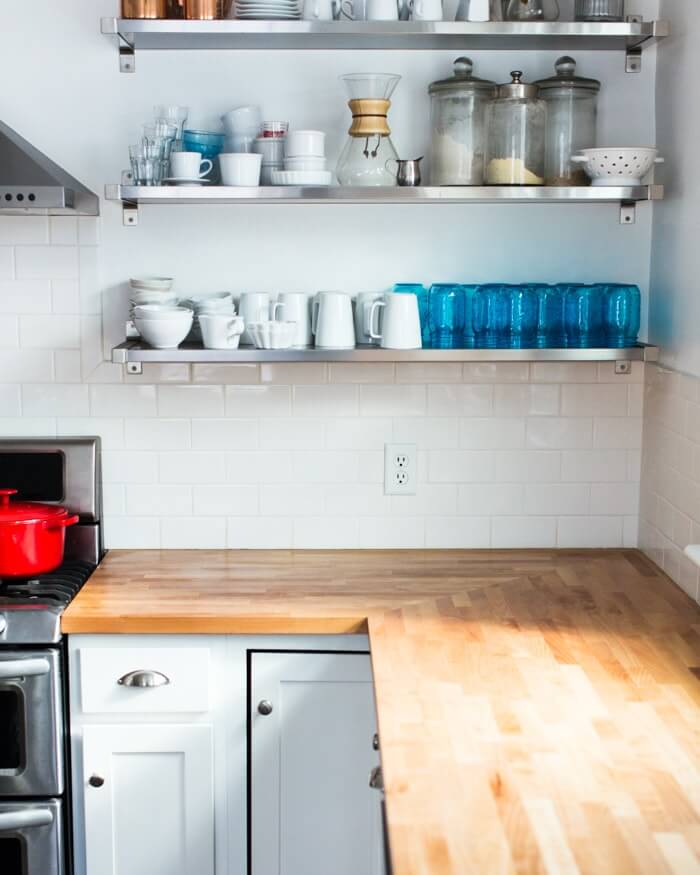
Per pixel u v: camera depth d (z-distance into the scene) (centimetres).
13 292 313
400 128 310
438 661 234
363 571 302
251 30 274
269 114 309
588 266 317
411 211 313
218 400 318
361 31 276
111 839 275
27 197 264
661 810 173
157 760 274
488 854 161
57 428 318
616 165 281
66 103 307
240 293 315
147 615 265
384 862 197
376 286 316
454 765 188
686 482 283
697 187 278
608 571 302
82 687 270
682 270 288
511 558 316
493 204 314
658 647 242
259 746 273
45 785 269
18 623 264
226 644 269
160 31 273
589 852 162
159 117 289
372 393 318
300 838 277
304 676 271
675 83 293
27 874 271
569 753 192
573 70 294
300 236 313
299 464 321
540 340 298
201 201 301
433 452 321
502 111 286
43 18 304
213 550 321
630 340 296
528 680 224
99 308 314
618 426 321
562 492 322
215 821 276
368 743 273
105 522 321
